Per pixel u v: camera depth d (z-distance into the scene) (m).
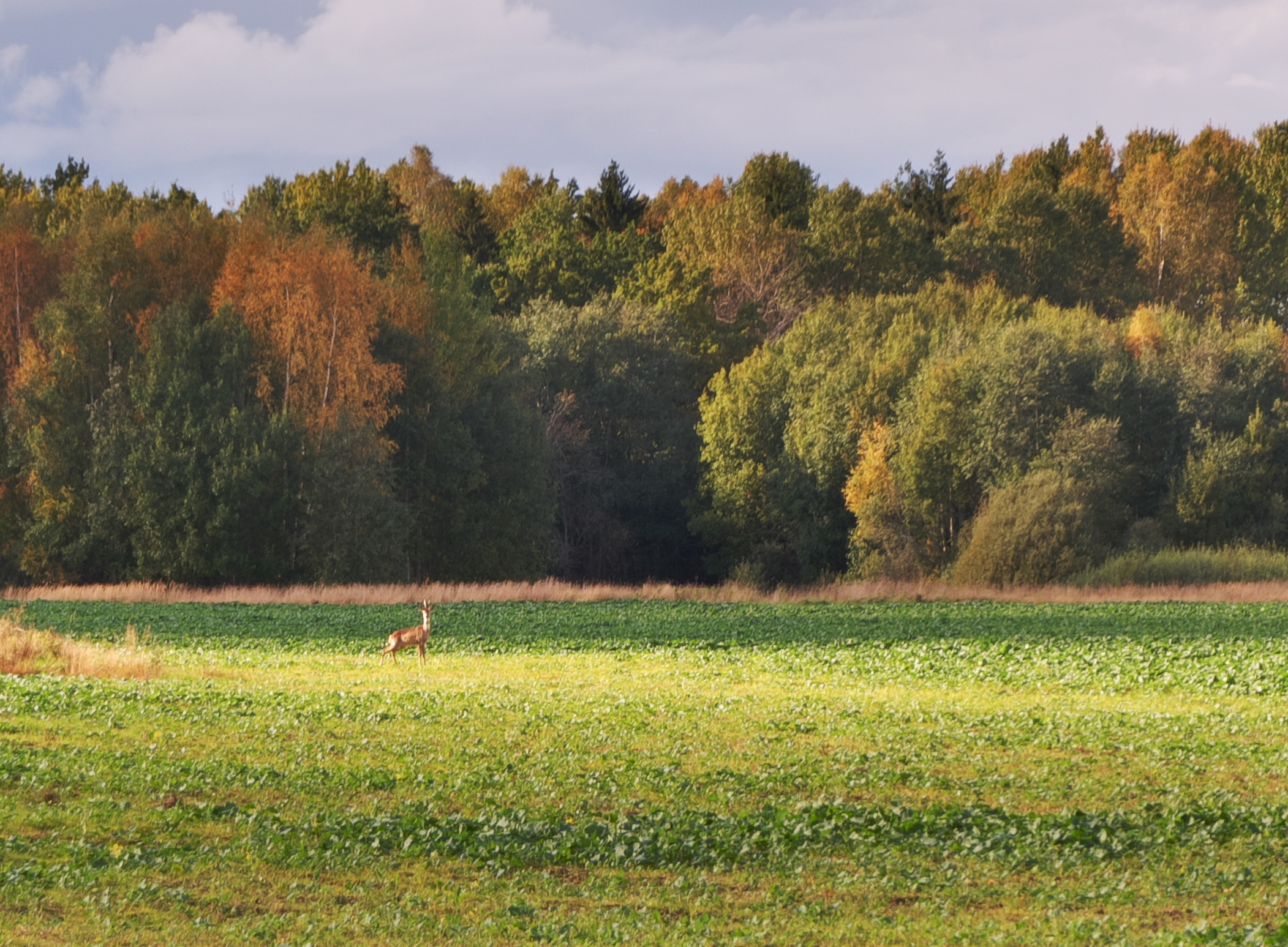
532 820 27.77
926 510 156.38
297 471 143.62
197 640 77.19
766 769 34.00
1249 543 146.38
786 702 48.22
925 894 22.44
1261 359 165.25
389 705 46.12
